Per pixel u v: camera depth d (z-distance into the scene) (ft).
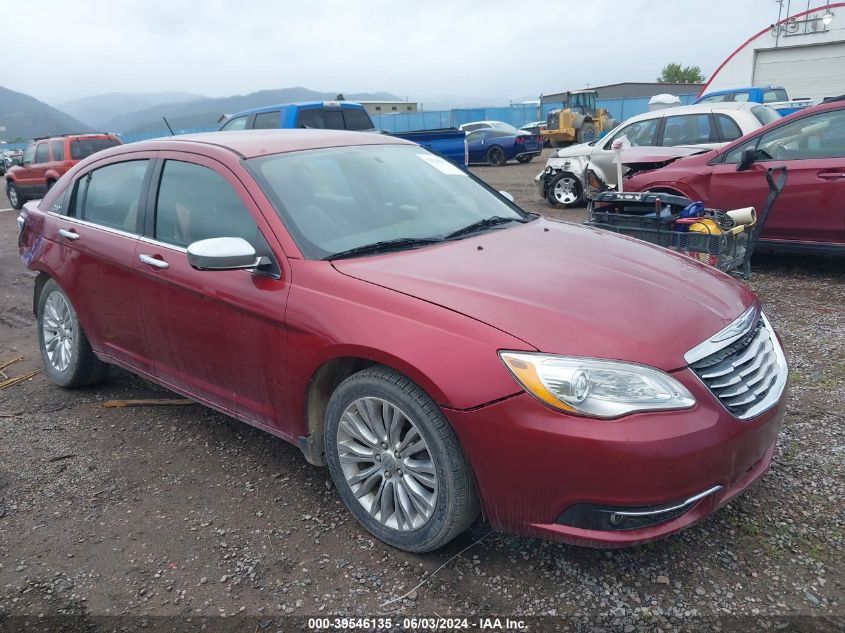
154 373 12.51
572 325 7.90
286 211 10.29
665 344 7.85
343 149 12.37
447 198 12.33
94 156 14.46
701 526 9.23
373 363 9.15
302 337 9.25
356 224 10.70
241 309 10.06
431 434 8.16
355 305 8.84
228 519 10.05
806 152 20.61
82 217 13.87
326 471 11.30
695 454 7.37
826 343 15.51
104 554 9.37
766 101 72.33
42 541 9.73
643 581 8.27
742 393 8.18
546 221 12.73
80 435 13.08
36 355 18.03
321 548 9.25
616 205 19.81
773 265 23.18
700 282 9.66
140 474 11.51
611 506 7.36
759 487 10.03
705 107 32.07
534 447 7.46
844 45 90.02
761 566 8.41
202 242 9.61
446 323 8.13
